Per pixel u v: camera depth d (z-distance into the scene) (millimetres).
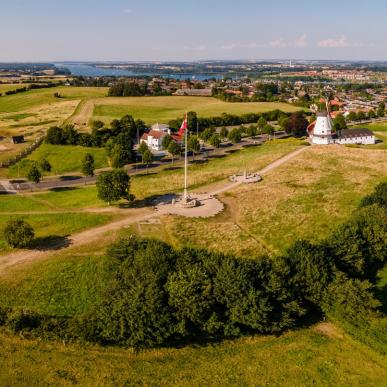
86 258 68688
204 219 85250
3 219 85188
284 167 122625
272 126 198875
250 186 106250
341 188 102875
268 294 48938
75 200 98188
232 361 44750
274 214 87438
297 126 183000
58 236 77438
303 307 51781
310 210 89125
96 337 46531
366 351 45875
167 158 145250
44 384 41000
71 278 63219
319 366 43875
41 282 62094
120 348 46469
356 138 167875
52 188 110812
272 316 48812
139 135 178375
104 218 85438
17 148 152000
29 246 73375
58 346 46438
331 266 54500
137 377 42188
